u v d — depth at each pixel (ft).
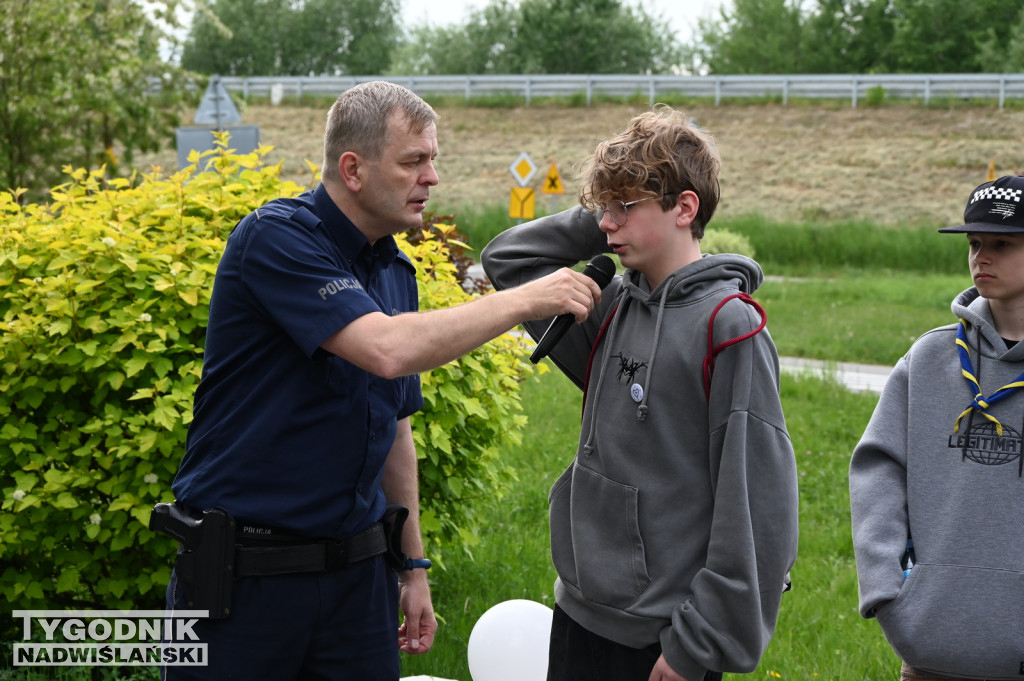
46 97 56.90
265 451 8.06
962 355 8.61
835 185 100.32
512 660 11.11
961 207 93.86
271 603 8.11
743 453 7.23
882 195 97.66
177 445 12.77
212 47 207.62
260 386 8.11
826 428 28.58
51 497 12.64
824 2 177.47
